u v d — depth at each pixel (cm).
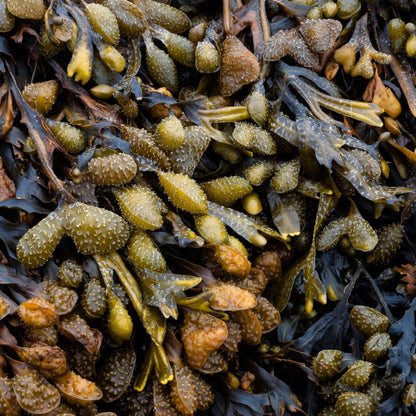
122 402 62
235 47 67
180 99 68
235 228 65
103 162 62
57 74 64
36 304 59
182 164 64
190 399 61
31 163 63
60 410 59
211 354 62
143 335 63
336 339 67
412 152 69
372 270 69
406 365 65
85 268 62
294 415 65
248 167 67
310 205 68
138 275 62
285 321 67
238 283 64
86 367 61
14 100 64
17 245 61
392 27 70
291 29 68
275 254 66
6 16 64
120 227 61
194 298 62
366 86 70
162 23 68
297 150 67
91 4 64
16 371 59
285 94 68
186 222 64
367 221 69
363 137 69
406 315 66
